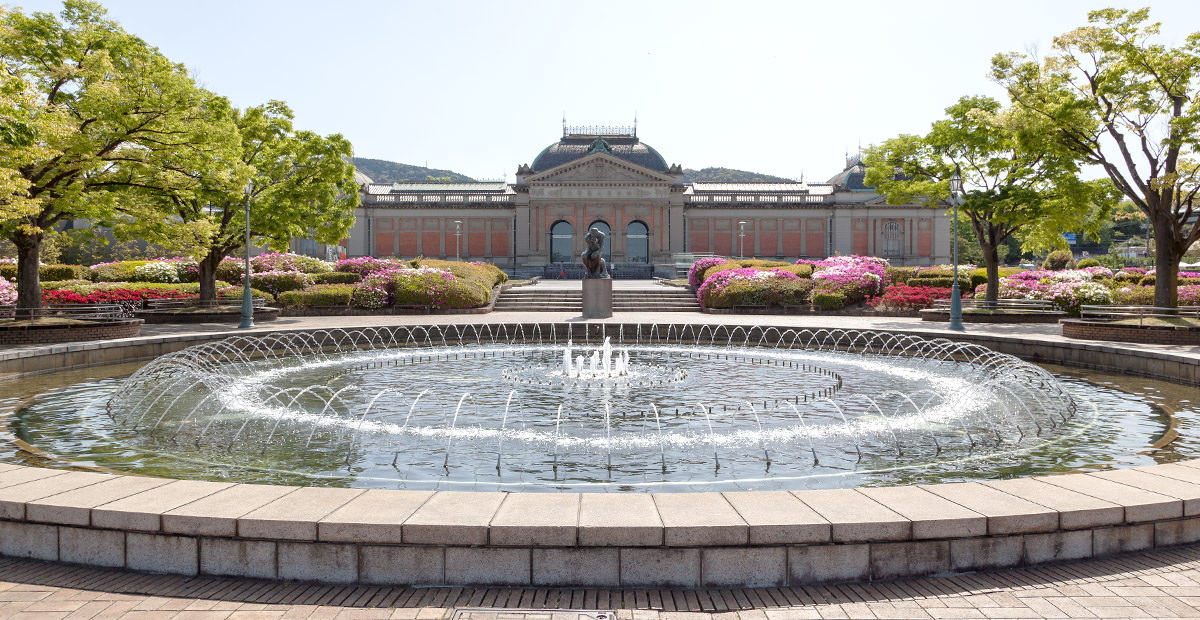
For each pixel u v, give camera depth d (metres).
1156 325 17.36
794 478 6.99
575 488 6.64
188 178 19.48
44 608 4.28
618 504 4.96
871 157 28.30
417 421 9.64
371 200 72.50
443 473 7.14
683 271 64.25
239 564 4.71
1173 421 9.83
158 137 18.23
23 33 16.67
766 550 4.57
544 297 34.50
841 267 32.38
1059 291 25.00
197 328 21.58
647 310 31.20
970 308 25.69
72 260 51.81
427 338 22.00
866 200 72.88
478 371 14.83
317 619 4.15
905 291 28.67
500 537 4.55
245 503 4.98
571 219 69.94
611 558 4.56
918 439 8.65
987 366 15.72
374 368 15.30
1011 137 23.53
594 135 77.38
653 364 16.05
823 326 21.33
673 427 9.29
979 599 4.36
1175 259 18.98
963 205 25.20
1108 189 23.95
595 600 4.38
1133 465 7.53
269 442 8.39
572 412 10.29
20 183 14.12
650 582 4.56
